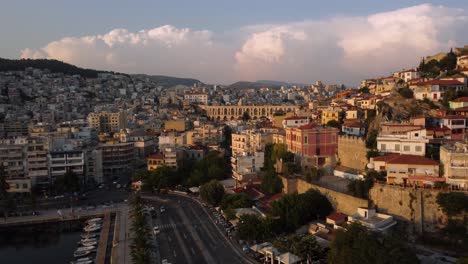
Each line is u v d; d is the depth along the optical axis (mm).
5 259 163750
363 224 136500
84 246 170625
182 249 158375
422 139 169500
